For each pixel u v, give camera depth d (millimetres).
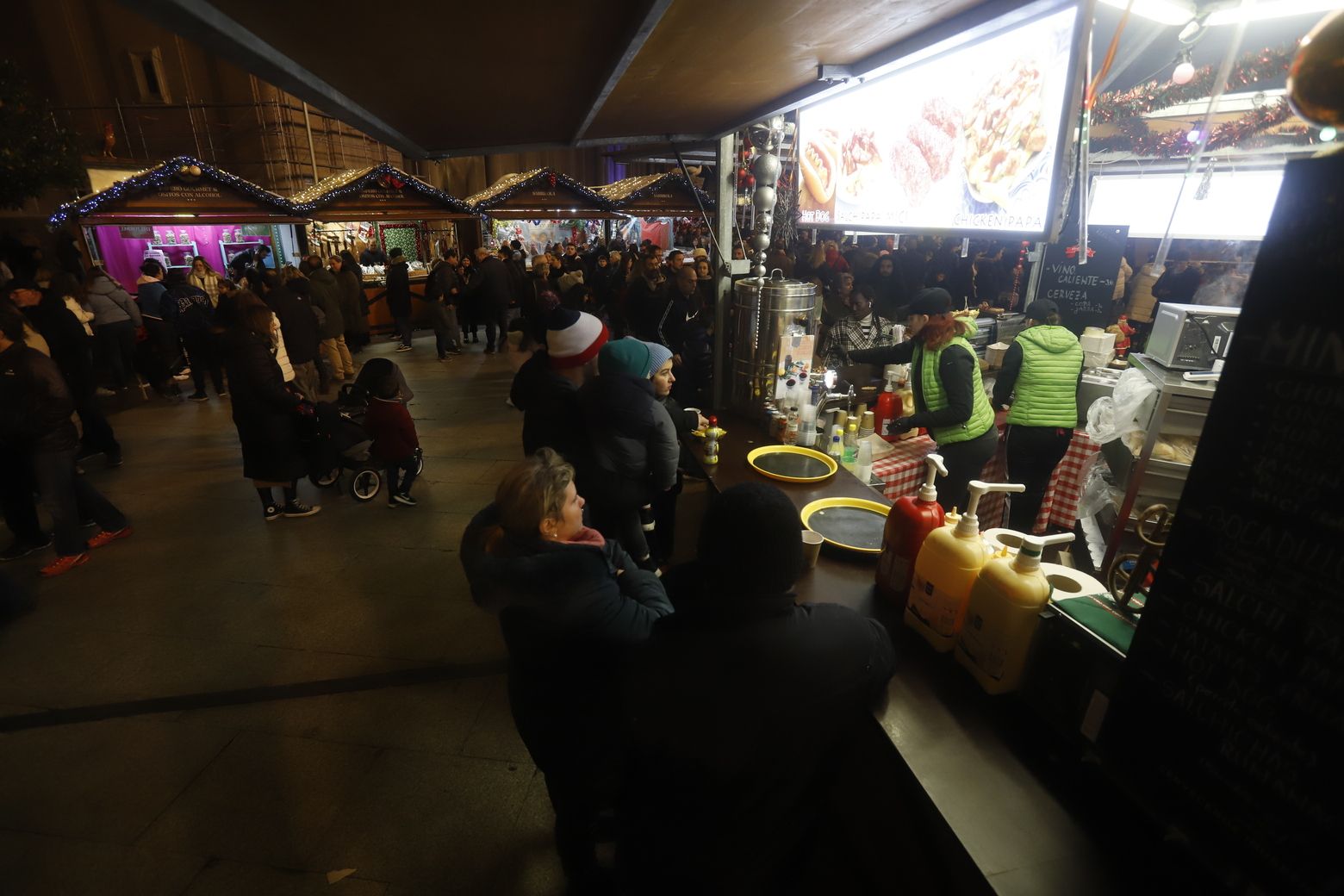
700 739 1027
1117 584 1274
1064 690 1220
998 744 1239
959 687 1390
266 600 3395
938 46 1927
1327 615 719
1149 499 2715
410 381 7891
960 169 1998
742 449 2836
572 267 11359
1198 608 858
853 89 2539
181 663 2930
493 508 1633
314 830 2152
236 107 17203
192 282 8000
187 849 2082
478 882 1992
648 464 2645
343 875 2008
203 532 4129
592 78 2789
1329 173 674
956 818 1084
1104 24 3117
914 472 2961
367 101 3082
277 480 4148
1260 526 781
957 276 7750
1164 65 3434
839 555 1961
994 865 1006
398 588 3508
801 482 2451
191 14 1648
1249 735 809
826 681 1038
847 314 4688
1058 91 1581
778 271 3111
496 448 5637
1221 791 851
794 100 2865
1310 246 701
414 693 2754
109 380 7516
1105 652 1113
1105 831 1063
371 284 10617
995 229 1865
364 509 4465
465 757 2441
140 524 4223
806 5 1712
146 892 1951
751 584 1021
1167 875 982
